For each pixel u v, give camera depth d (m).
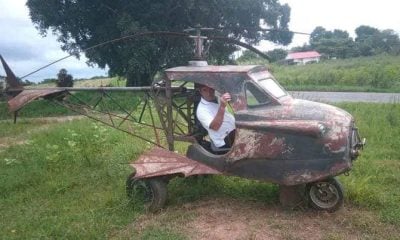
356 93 25.36
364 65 37.56
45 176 7.73
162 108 6.55
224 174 5.82
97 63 25.30
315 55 58.09
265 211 5.80
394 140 9.35
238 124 5.60
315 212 5.67
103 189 7.02
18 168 8.25
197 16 23.66
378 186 6.55
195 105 6.62
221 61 25.55
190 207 5.99
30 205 6.43
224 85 5.75
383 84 28.55
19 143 11.31
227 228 5.30
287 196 5.86
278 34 26.16
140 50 22.50
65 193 6.89
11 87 7.73
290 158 5.35
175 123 6.84
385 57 43.53
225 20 24.55
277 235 5.07
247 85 5.67
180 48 23.89
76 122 13.90
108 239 5.18
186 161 6.02
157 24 23.55
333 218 5.46
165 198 5.94
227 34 23.52
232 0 23.48
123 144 9.52
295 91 27.05
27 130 13.69
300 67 42.97
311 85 30.47
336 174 5.21
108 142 9.90
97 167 8.26
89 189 7.04
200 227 5.36
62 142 10.22
